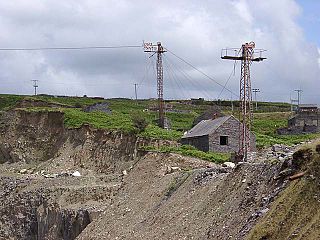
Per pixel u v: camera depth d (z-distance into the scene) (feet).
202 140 260.83
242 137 244.01
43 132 335.67
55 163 304.91
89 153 296.51
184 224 159.74
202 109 536.83
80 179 257.14
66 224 223.10
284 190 124.77
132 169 247.50
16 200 264.31
